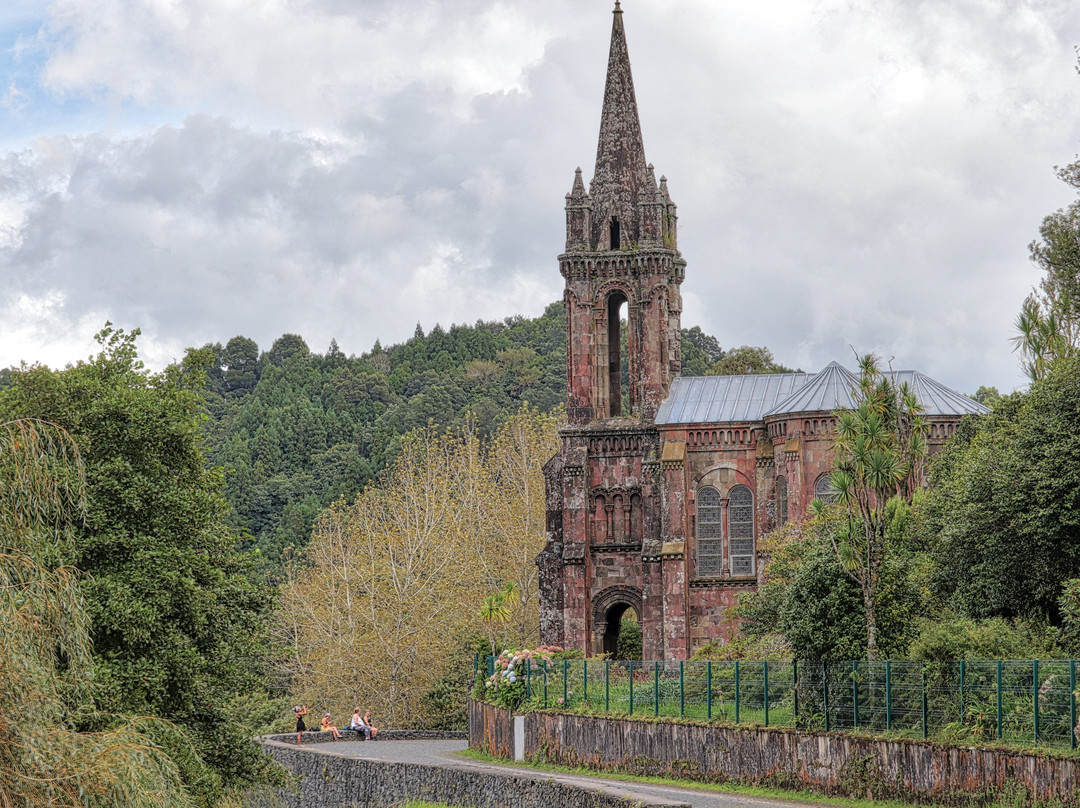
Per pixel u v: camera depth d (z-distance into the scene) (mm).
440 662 109812
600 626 104125
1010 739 44250
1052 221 87250
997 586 58312
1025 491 57094
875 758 48656
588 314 107938
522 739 69125
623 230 109500
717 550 100312
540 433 151375
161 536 47062
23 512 34281
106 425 47656
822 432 95125
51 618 32562
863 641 53688
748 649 78875
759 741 53938
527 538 132875
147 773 31531
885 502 55938
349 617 113875
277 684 123875
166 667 45688
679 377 108625
